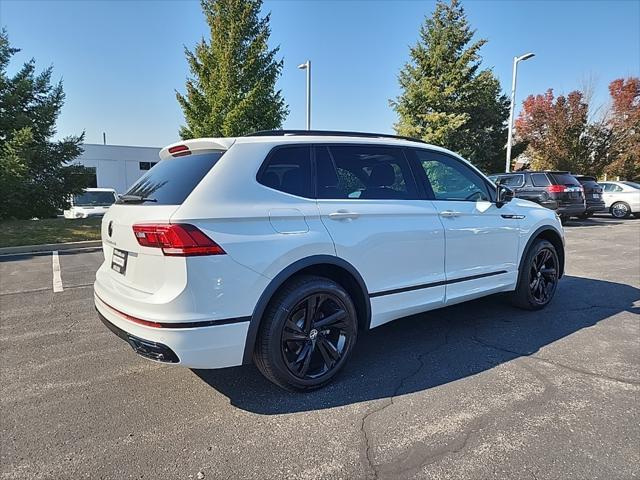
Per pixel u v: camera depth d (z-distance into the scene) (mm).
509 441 2496
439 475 2223
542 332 4262
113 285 3012
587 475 2211
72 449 2461
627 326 4422
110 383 3268
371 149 3584
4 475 2242
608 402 2920
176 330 2541
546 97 29844
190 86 16844
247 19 16141
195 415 2820
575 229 13469
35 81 15414
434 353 3764
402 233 3508
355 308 3385
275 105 16703
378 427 2654
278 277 2848
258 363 2965
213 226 2633
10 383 3271
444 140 21203
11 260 9031
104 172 33344
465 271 4051
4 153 14383
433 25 22453
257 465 2316
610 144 27812
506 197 4363
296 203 3023
